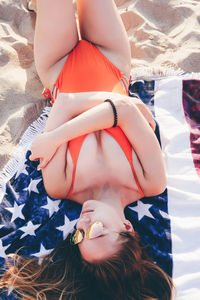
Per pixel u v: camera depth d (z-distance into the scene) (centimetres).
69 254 181
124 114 182
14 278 190
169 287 181
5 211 222
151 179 193
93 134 191
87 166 189
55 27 213
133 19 312
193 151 245
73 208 222
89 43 229
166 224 218
